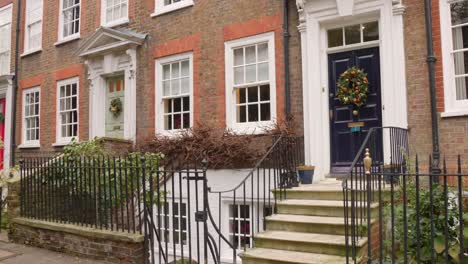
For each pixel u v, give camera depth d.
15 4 14.05
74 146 8.26
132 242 5.89
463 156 6.12
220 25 8.88
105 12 11.34
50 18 12.79
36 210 7.45
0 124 14.23
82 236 6.51
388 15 6.84
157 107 9.79
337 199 6.16
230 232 8.07
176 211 8.62
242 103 8.60
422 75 6.55
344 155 7.38
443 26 6.41
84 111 11.42
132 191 6.14
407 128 6.61
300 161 7.52
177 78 9.66
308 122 7.47
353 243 4.60
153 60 9.98
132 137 10.05
